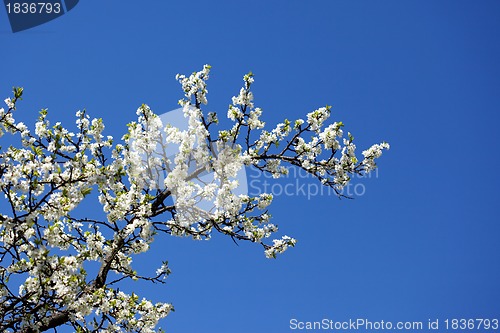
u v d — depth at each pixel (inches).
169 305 302.2
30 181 227.0
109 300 275.4
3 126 254.2
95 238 283.4
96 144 277.7
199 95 299.6
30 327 233.6
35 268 219.9
